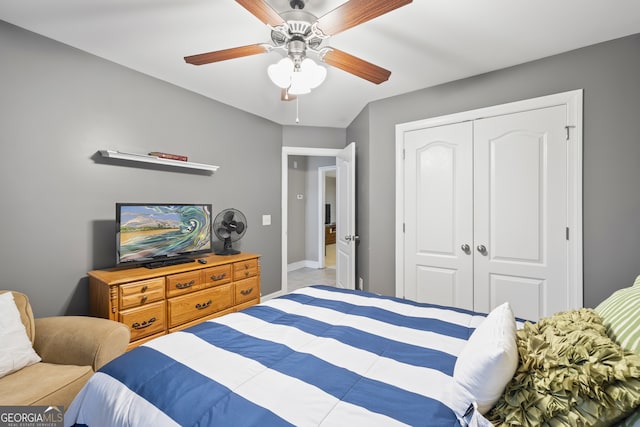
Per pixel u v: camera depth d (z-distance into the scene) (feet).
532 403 2.35
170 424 2.63
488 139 8.02
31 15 5.73
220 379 3.18
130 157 7.61
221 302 8.59
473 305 8.32
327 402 2.83
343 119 12.25
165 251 8.05
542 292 7.38
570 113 6.96
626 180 6.44
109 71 7.51
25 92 6.24
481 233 8.17
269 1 5.19
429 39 6.48
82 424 3.29
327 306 5.58
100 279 6.51
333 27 4.47
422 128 9.10
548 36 6.39
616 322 3.09
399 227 9.56
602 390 2.18
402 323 4.77
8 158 6.06
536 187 7.42
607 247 6.64
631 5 5.38
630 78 6.38
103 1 5.31
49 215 6.62
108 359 5.01
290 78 5.31
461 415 2.60
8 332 4.80
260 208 12.03
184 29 6.15
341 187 12.53
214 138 10.18
